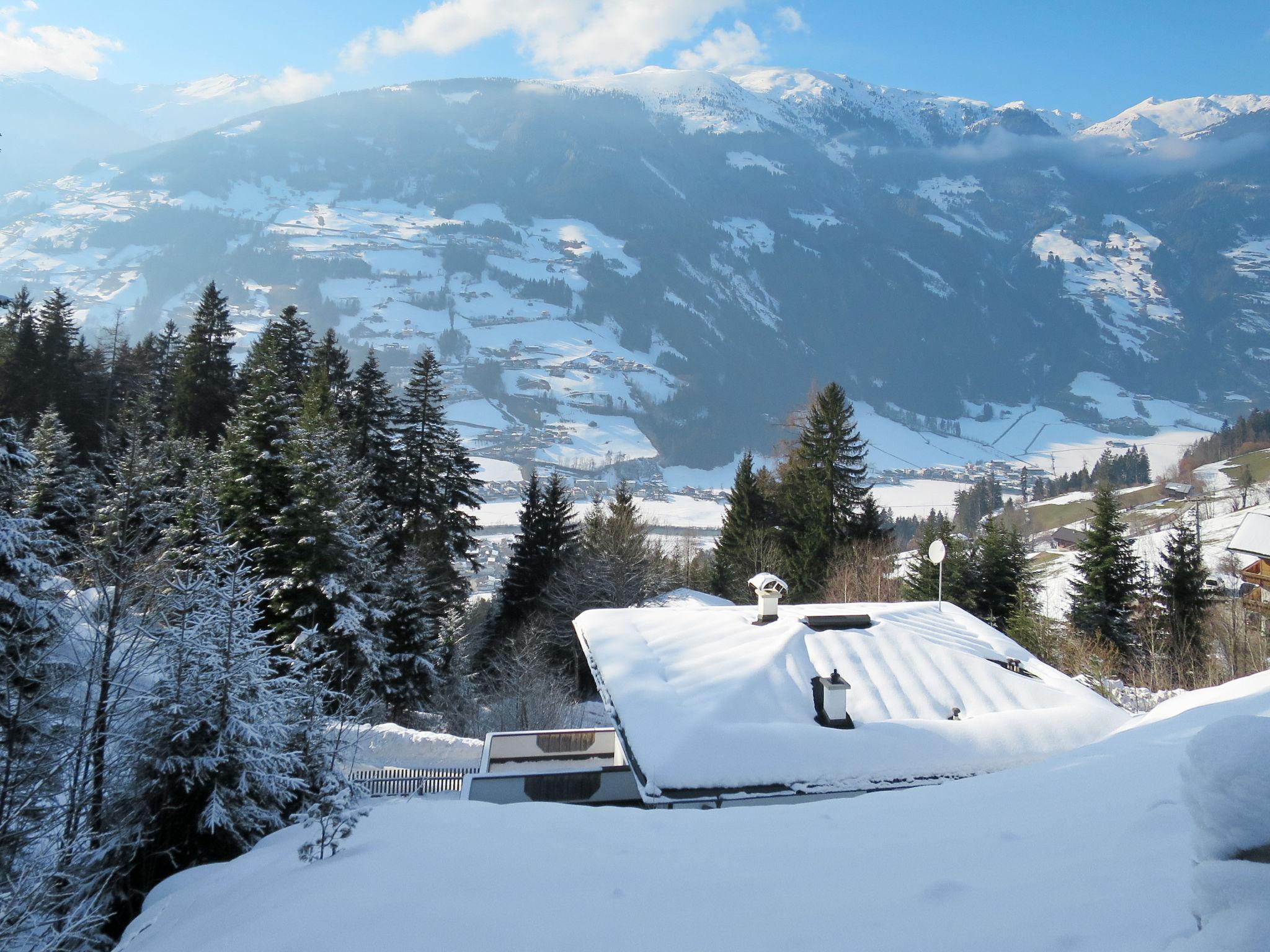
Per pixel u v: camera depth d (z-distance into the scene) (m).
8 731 10.51
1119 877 3.81
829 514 43.66
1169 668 32.88
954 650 13.88
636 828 6.32
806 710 12.02
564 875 5.11
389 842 6.39
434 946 4.22
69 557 18.39
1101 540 37.88
